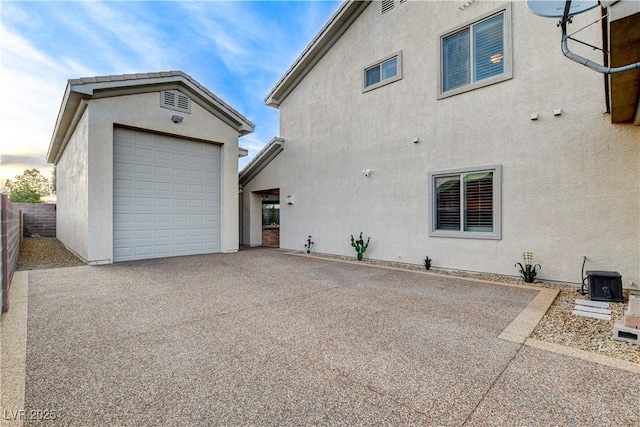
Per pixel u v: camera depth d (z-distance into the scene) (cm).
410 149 851
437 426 216
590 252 593
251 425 217
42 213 1719
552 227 631
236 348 338
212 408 234
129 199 934
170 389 259
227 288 611
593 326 404
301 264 896
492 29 713
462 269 755
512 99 677
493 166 702
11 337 363
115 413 228
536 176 648
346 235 1013
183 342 353
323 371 289
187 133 1032
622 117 538
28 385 263
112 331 385
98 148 848
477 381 271
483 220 723
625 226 562
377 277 718
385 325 409
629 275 559
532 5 390
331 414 228
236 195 1177
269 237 1543
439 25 797
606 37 378
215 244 1143
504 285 628
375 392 256
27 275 716
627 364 299
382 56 921
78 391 255
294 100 1204
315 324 412
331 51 1071
